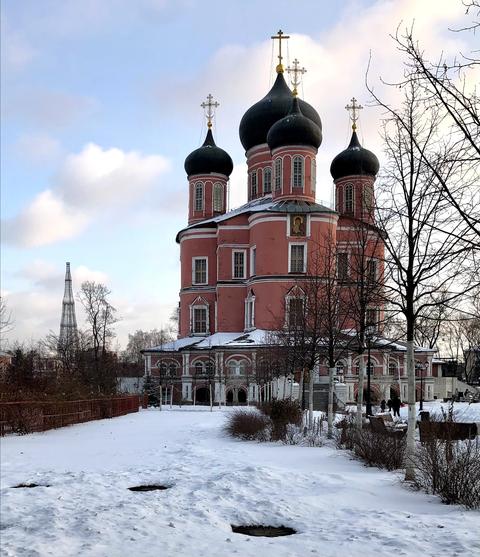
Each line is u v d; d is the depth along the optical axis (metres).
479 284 13.52
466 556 7.61
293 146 65.81
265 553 8.12
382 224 16.05
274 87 74.81
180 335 74.50
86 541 8.77
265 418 26.36
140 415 45.38
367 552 7.99
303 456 18.12
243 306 68.81
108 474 15.02
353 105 70.06
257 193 74.88
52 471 16.34
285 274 62.72
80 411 37.00
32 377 37.19
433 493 11.96
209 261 72.50
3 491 12.93
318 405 50.47
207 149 78.50
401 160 14.72
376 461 15.80
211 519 10.02
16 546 8.57
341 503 11.13
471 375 82.12
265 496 11.70
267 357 50.94
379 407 52.31
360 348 21.80
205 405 62.47
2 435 28.34
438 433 14.56
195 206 78.44
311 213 62.97
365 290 21.55
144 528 9.44
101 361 59.50
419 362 62.78
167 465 16.75
